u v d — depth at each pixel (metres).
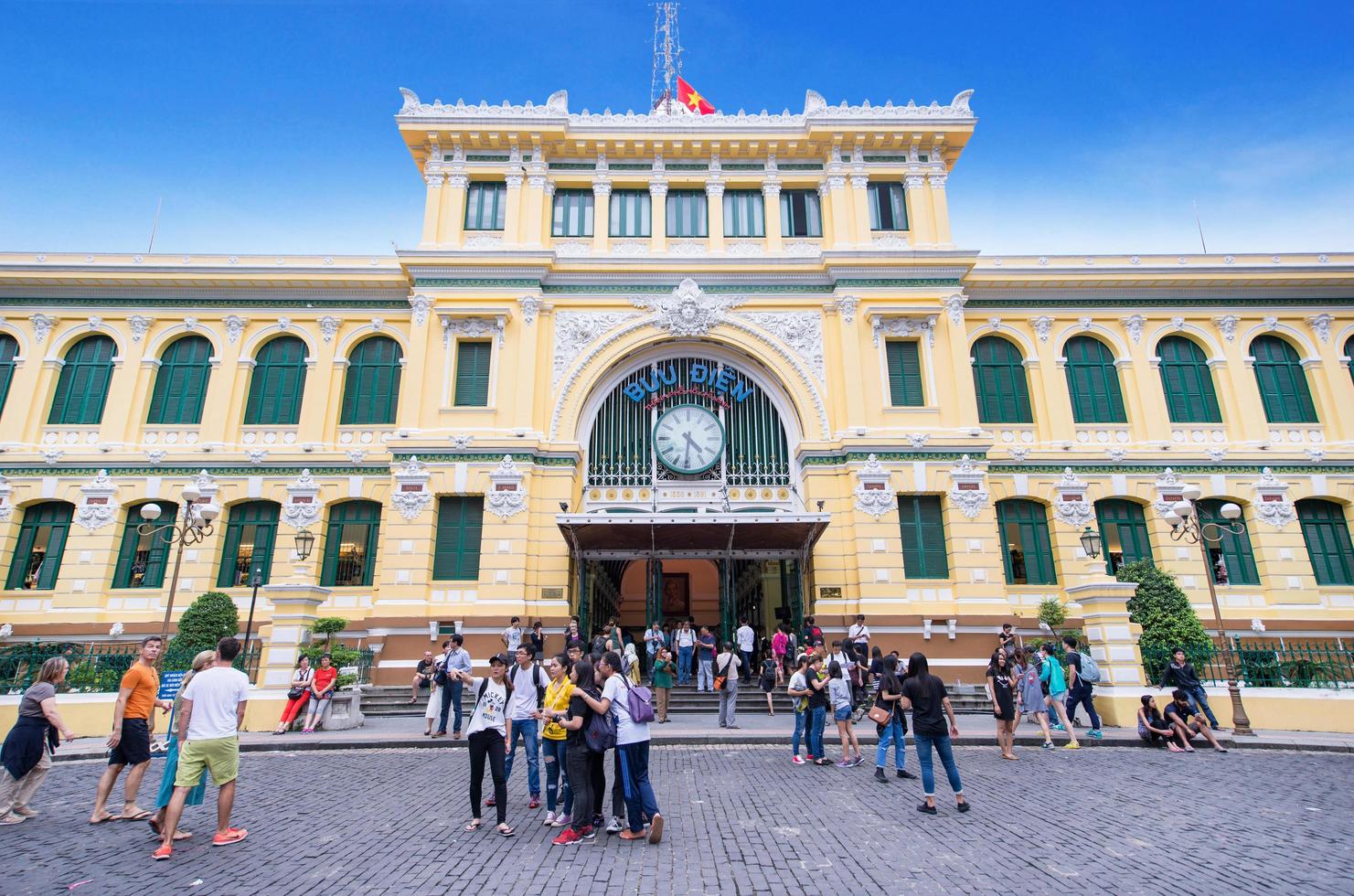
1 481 25.28
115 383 26.41
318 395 26.83
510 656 10.69
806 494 24.48
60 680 10.46
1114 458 26.19
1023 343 27.55
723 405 26.14
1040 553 25.91
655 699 18.84
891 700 12.45
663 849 8.55
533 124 26.66
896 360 25.94
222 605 22.47
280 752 15.05
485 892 7.29
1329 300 27.86
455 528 23.98
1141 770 13.06
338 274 27.28
